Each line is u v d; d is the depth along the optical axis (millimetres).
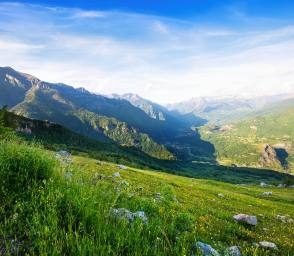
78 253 5262
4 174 7672
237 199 56125
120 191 9602
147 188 26562
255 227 20516
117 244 5758
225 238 13500
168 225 8547
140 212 8570
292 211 54312
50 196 6902
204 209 22172
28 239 5734
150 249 6012
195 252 7285
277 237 18625
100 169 48594
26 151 8758
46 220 6137
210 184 109000
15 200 7016
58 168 9039
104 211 6910
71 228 6000
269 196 95875
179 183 67500
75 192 7422
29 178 7984
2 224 5992
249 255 10773
